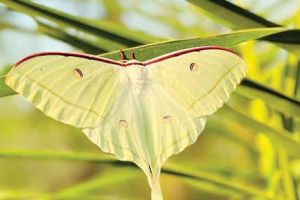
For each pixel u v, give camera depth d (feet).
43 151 3.04
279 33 2.78
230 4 2.83
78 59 2.78
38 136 4.94
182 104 2.81
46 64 2.74
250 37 2.74
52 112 2.75
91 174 5.62
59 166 5.65
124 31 2.92
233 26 2.89
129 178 3.35
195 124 2.80
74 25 2.90
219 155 4.12
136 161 2.78
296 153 2.96
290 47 2.82
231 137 3.34
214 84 2.79
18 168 5.67
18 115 5.03
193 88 2.80
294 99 2.88
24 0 2.88
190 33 3.34
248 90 2.90
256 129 2.98
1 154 3.02
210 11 2.85
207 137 4.32
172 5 3.34
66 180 5.63
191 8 3.34
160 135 2.81
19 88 2.71
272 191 3.18
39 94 2.73
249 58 3.22
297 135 3.13
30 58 2.72
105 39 2.92
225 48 2.76
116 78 2.82
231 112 2.99
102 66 2.81
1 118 4.99
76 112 2.77
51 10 2.89
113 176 3.34
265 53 3.23
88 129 2.78
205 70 2.79
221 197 4.42
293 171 3.22
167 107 2.82
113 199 3.32
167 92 2.82
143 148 2.80
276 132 2.97
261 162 3.30
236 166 3.37
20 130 5.04
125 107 2.82
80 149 4.90
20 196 3.34
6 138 4.99
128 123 2.81
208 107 2.79
